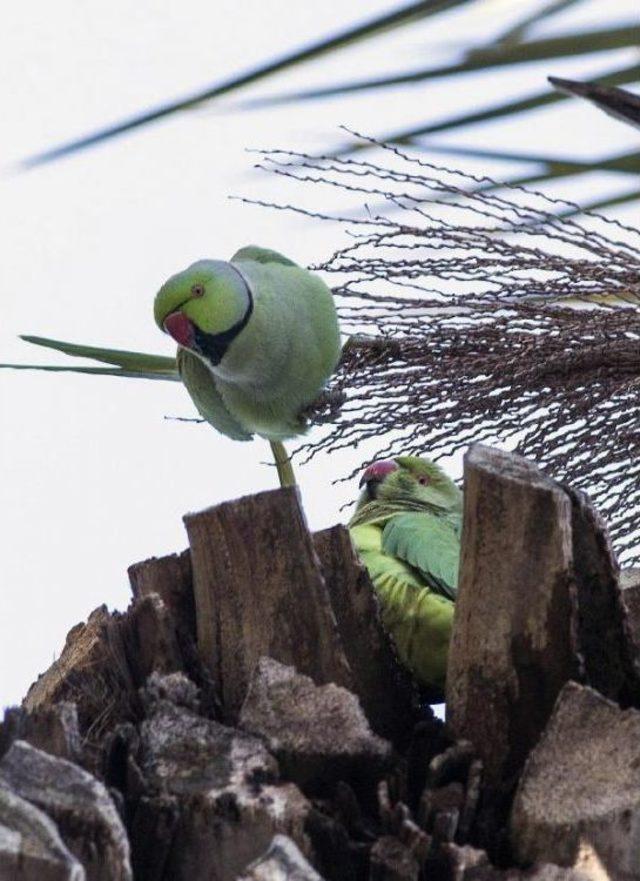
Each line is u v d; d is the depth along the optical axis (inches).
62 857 194.2
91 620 275.4
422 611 291.1
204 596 258.5
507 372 318.0
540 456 319.9
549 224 329.4
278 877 203.2
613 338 317.1
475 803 231.6
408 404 322.3
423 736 246.5
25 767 215.2
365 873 223.9
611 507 326.3
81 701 260.5
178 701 249.4
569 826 222.8
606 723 231.3
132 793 229.1
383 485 345.4
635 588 266.8
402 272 328.8
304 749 237.0
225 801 224.4
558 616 236.5
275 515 255.8
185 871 223.6
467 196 329.1
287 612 254.4
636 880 222.1
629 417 318.0
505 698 238.4
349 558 266.2
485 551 239.0
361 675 262.4
